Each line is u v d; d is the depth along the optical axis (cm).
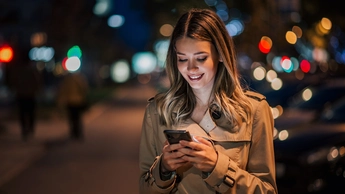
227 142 298
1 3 2052
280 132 811
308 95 1250
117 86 7012
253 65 2277
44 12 3434
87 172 1137
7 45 1734
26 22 2400
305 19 1891
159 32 4412
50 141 1648
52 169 1186
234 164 290
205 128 303
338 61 1909
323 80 1256
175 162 285
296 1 1853
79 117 1706
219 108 300
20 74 1658
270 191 298
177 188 301
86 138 1756
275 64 2166
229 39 306
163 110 309
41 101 3058
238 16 2280
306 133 787
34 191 970
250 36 2231
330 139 756
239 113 300
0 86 3559
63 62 3519
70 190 966
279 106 1328
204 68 298
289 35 2072
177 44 299
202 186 296
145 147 318
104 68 6775
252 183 293
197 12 305
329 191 726
